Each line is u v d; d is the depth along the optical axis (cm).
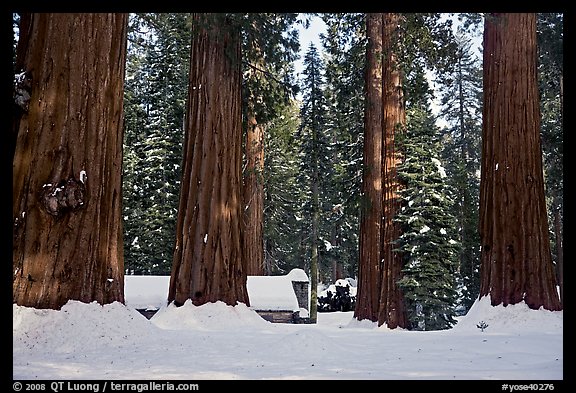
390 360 738
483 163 1345
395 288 1875
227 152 1495
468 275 2925
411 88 1934
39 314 835
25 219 864
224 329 1303
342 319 2911
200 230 1444
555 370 650
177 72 3119
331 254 4031
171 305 1422
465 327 1244
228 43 1520
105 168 941
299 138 3250
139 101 3406
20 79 887
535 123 1292
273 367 673
